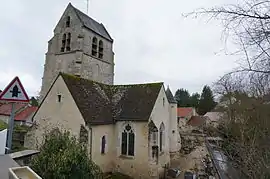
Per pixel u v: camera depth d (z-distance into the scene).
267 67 4.39
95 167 9.83
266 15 4.14
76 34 29.02
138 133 20.42
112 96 24.64
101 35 31.89
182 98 91.56
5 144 9.20
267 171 6.22
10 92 7.16
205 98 70.56
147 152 19.73
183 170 24.47
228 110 12.98
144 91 23.48
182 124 54.00
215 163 12.39
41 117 20.59
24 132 22.94
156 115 22.02
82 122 18.19
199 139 36.00
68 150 8.77
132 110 21.66
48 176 8.08
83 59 28.33
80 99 19.64
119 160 20.89
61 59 29.61
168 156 24.98
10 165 6.48
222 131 13.26
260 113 7.70
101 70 31.70
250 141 7.55
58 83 20.17
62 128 19.05
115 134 21.52
